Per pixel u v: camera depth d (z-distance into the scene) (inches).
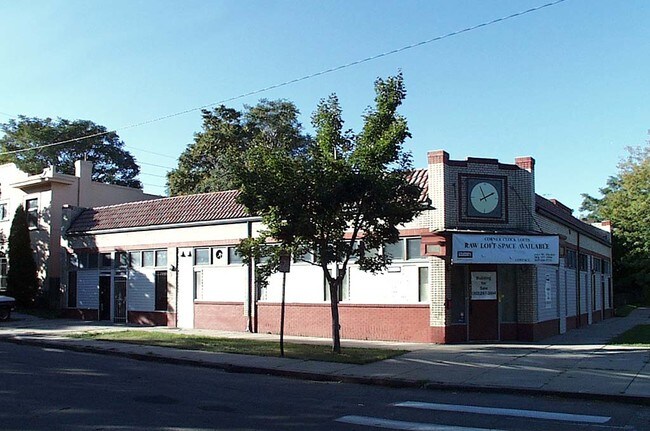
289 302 944.9
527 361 631.8
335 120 675.4
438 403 444.8
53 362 633.0
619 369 570.3
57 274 1417.3
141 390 469.1
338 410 411.2
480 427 361.4
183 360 660.1
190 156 2108.8
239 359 658.2
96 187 1523.1
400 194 654.5
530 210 844.6
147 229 1138.0
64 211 1295.5
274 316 963.3
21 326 1100.5
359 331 864.9
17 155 2247.8
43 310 1362.0
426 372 569.9
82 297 1253.7
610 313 1545.3
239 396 457.1
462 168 833.5
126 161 2568.9
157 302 1124.5
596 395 457.7
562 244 864.3
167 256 1114.7
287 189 627.5
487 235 791.1
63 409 387.5
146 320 1134.4
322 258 645.9
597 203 2701.8
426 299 821.9
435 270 807.7
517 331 842.2
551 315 936.9
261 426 353.4
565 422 377.4
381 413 403.2
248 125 2162.9
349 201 633.0
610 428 360.5
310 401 444.8
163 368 619.8
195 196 1139.3
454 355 681.6
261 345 772.0
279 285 963.3
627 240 2007.9
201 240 1063.6
